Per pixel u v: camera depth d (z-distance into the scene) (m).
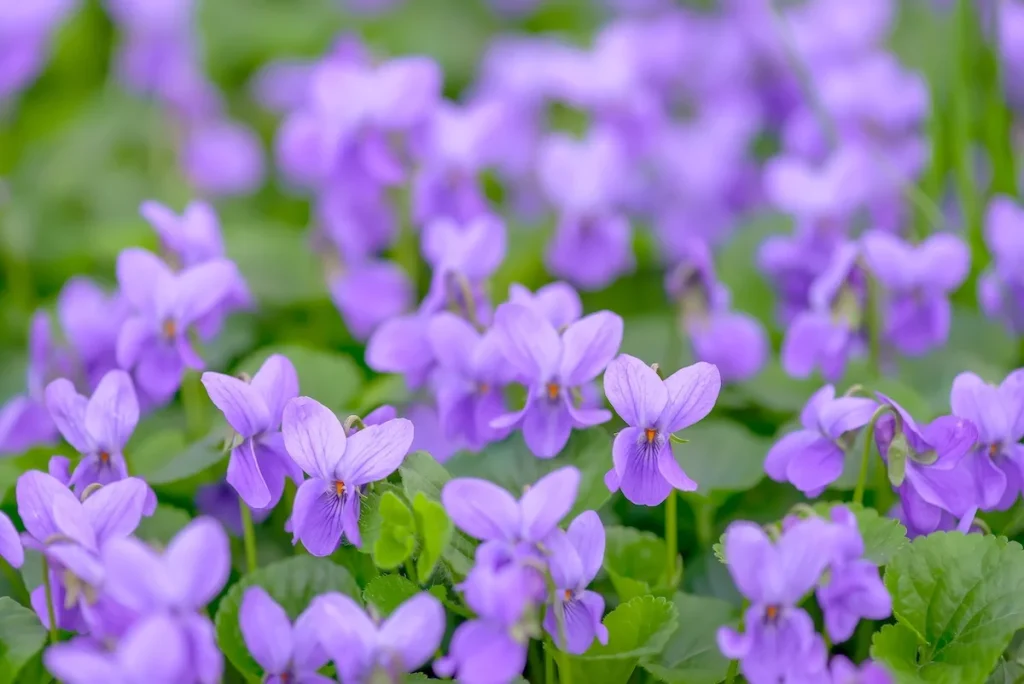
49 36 1.01
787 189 0.69
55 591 0.56
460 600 0.57
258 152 0.95
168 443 0.62
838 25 0.87
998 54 0.71
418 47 1.13
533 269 0.75
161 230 0.62
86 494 0.56
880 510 0.59
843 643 0.60
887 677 0.54
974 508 0.57
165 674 0.52
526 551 0.55
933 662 0.57
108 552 0.53
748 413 0.66
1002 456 0.57
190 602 0.53
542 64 0.85
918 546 0.57
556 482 0.55
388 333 0.61
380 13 1.18
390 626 0.54
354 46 0.74
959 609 0.57
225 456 0.60
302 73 0.96
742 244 0.73
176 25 0.96
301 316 0.72
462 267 0.61
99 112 1.03
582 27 1.17
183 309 0.60
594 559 0.55
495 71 0.91
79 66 1.12
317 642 0.55
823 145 0.76
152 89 0.96
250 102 1.05
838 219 0.68
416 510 0.55
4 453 0.63
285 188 0.93
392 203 0.71
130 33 0.99
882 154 0.73
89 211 0.91
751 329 0.65
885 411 0.57
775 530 0.55
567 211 0.71
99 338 0.64
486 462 0.60
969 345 0.67
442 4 1.22
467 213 0.69
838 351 0.63
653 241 0.78
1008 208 0.65
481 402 0.59
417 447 0.62
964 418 0.57
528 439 0.57
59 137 0.99
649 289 0.77
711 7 1.16
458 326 0.59
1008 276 0.66
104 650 0.55
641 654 0.56
